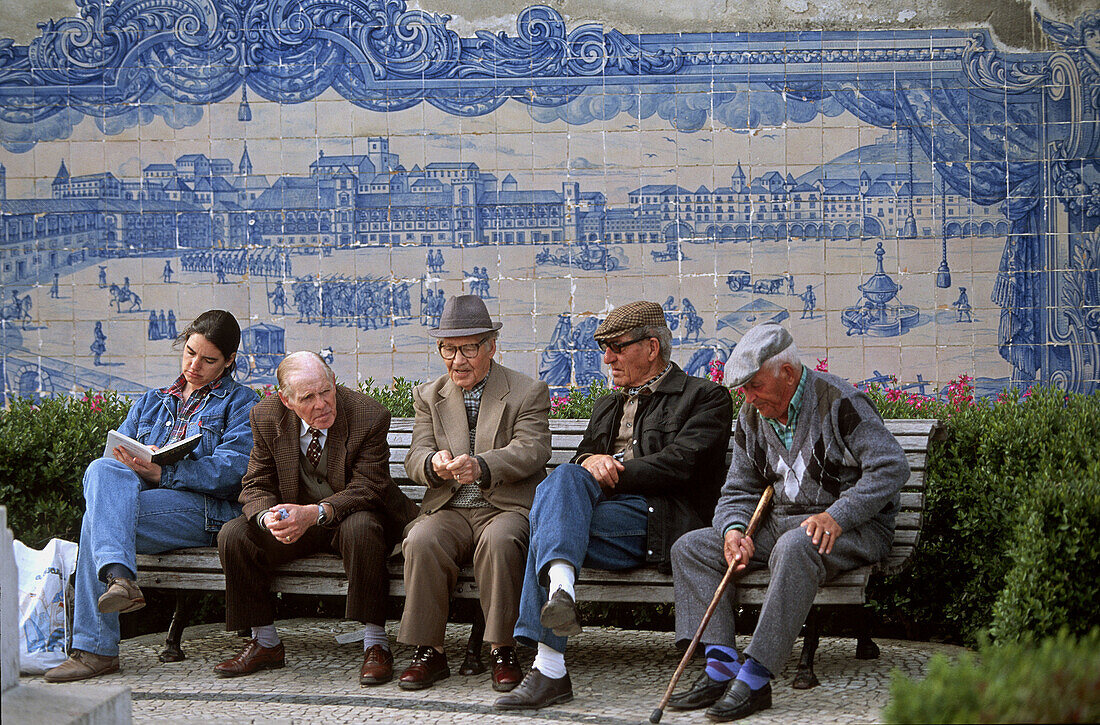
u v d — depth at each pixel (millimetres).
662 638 5172
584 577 4395
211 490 4766
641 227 7773
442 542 4336
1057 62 7605
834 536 3906
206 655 4883
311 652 4926
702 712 3883
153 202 7887
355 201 7859
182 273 7879
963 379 7324
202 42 7855
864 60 7672
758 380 4125
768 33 7715
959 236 7664
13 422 5387
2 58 7898
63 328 7891
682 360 7770
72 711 2936
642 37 7750
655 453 4523
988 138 7652
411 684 4219
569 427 5234
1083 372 7605
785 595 3818
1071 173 7609
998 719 2332
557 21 7773
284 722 3818
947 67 7656
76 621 4457
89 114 7895
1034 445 4672
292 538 4371
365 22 7832
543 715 3881
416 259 7844
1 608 3010
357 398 4773
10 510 5113
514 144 7805
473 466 4379
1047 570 3871
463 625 5586
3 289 7898
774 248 7723
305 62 7859
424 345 7848
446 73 7828
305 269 7871
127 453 4719
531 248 7805
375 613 4398
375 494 4609
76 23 7871
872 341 7695
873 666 4477
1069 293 7621
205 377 5012
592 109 7781
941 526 4848
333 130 7859
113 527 4430
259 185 7879
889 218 7684
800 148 7715
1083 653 2457
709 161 7742
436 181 7836
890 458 4020
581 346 7793
